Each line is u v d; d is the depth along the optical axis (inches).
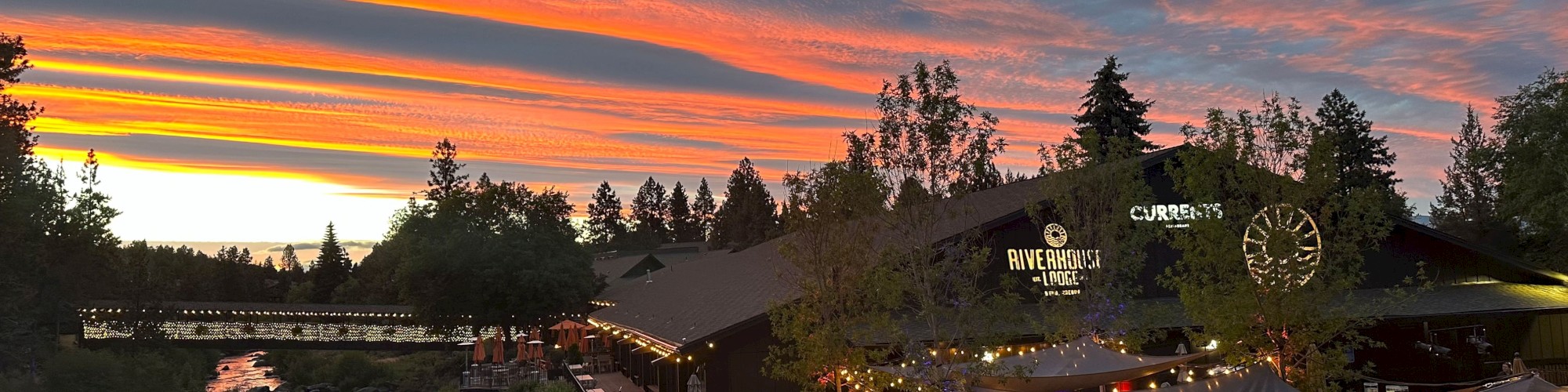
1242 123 861.8
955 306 860.0
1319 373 844.6
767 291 1126.4
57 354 1796.3
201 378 2559.1
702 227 7637.8
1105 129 2401.6
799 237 851.4
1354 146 2736.2
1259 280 838.5
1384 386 1206.3
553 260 2347.4
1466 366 1222.9
